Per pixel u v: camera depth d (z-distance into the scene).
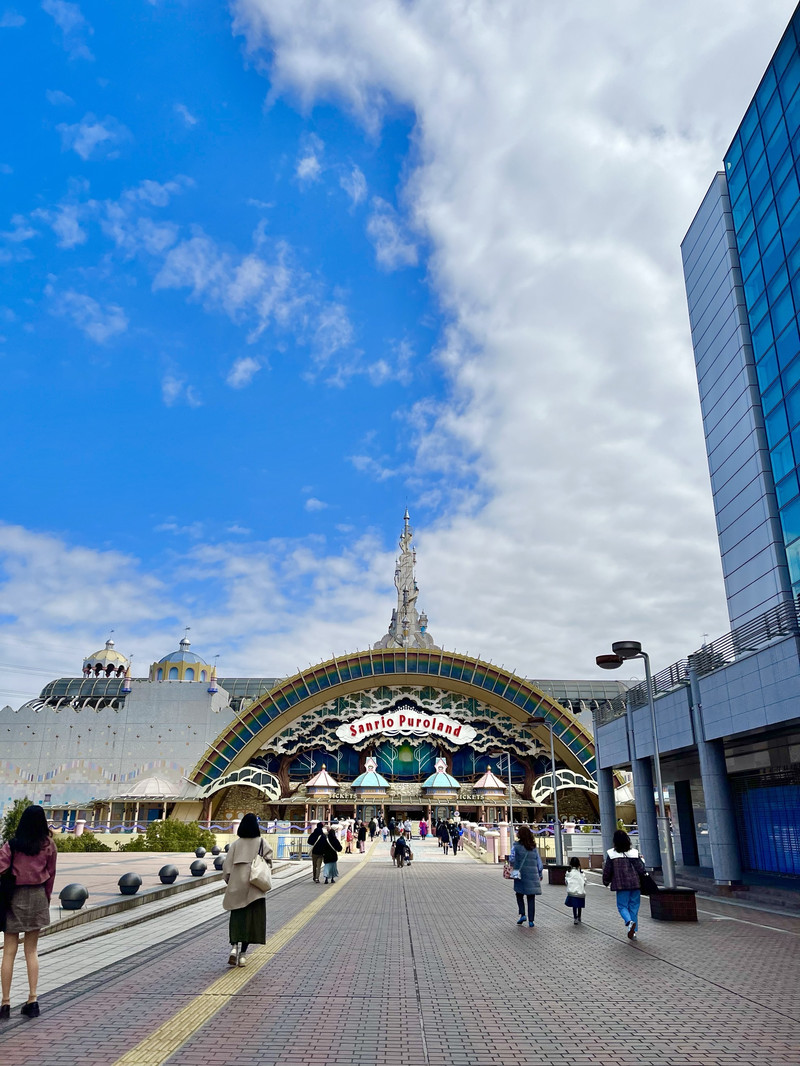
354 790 67.19
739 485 34.53
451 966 11.32
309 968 11.03
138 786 65.94
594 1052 7.38
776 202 31.88
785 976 10.80
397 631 84.94
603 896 21.98
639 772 29.97
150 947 12.71
